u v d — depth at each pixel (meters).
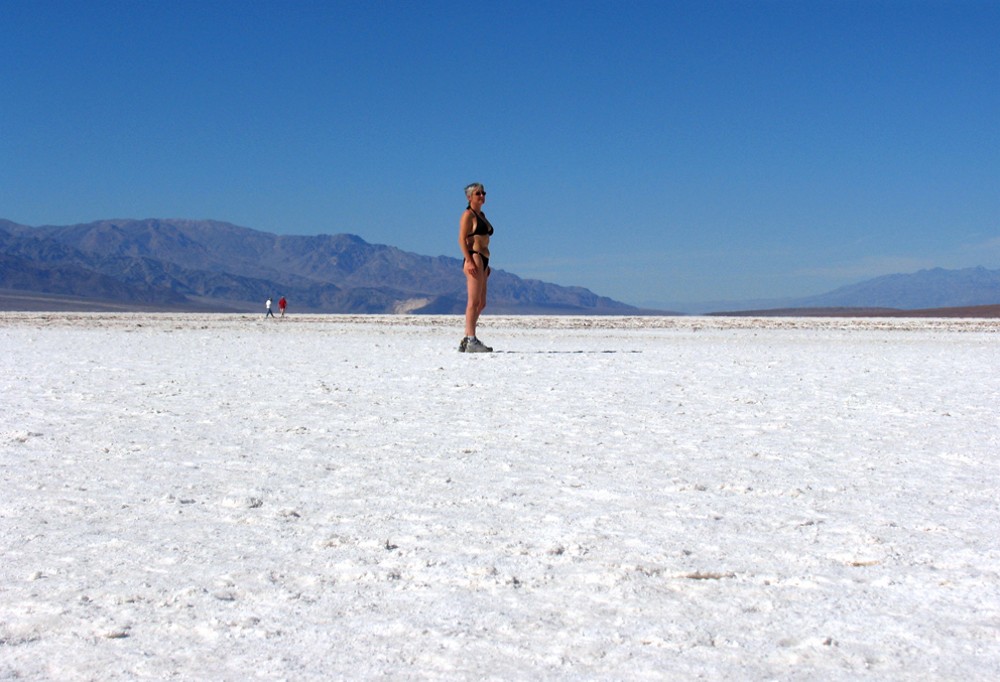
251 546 5.66
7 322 54.00
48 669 3.89
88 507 6.69
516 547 5.59
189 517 6.40
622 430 10.48
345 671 3.83
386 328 48.44
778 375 18.38
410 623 4.36
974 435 10.16
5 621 4.43
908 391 15.13
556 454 8.88
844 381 17.03
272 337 36.41
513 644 4.10
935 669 3.83
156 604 4.64
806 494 7.11
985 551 5.52
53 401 13.15
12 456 8.74
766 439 9.84
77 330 43.38
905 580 4.98
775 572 5.12
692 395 14.31
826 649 4.04
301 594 4.79
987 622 4.36
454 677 3.76
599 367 20.30
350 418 11.48
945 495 7.09
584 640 4.14
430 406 12.77
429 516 6.41
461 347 25.92
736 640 4.14
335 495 7.09
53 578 5.05
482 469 8.12
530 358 23.34
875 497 7.01
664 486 7.40
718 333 43.97
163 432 10.27
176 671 3.85
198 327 49.12
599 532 5.96
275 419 11.34
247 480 7.64
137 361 21.55
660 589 4.85
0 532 6.00
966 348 30.67
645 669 3.83
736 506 6.70
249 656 3.99
